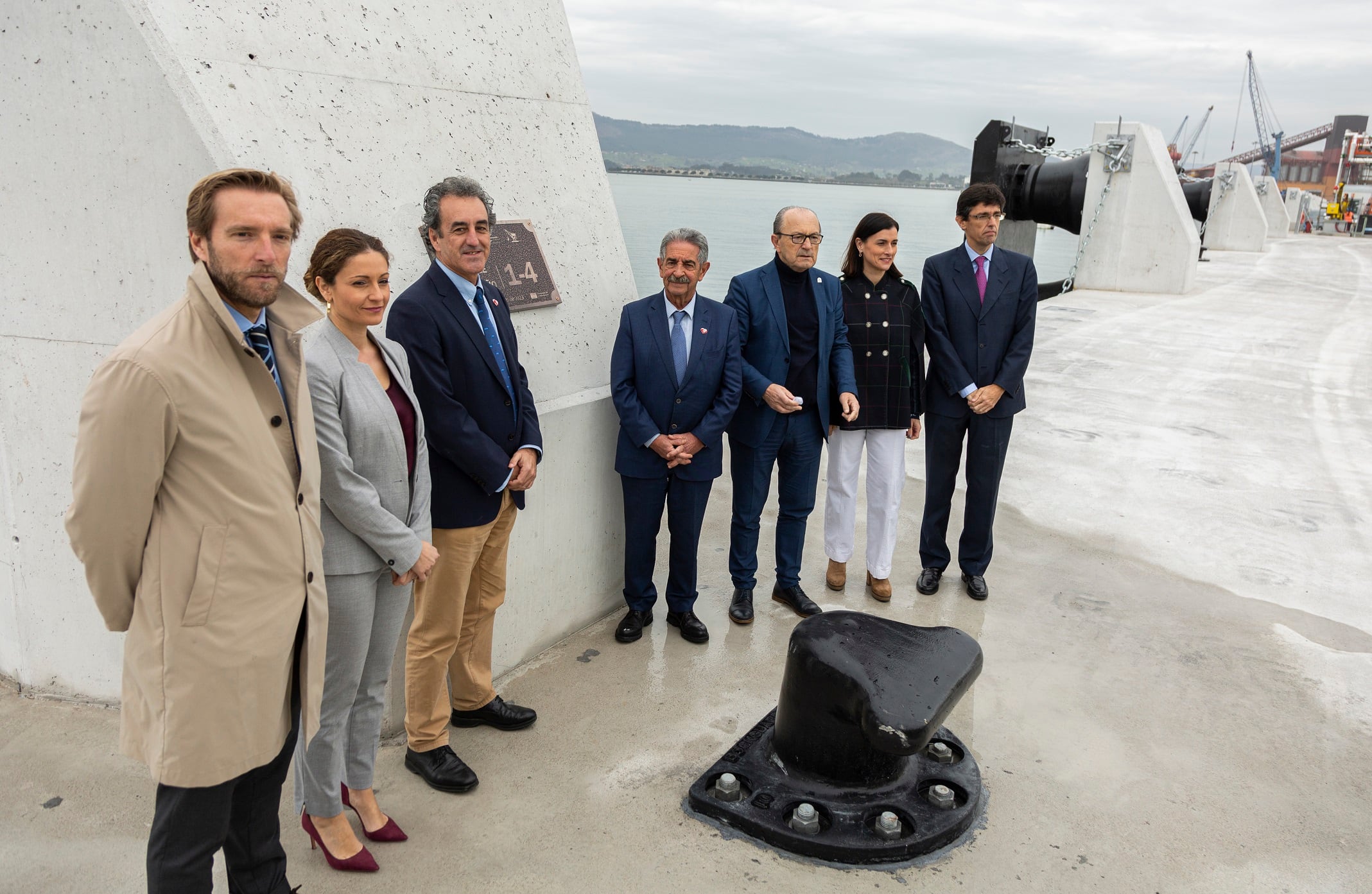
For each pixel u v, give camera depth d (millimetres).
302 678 1800
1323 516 5156
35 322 2648
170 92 2293
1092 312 12805
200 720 1620
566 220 3439
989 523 4055
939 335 3879
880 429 3852
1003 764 2840
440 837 2422
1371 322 12406
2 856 2297
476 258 2490
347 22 2768
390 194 2777
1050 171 15734
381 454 2152
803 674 2568
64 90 2408
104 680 2943
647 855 2383
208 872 1752
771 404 3506
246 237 1582
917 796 2605
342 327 2127
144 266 2461
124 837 2387
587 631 3645
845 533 4062
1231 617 3943
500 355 2668
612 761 2793
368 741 2344
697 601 3965
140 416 1507
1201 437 6652
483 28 3232
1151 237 15172
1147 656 3590
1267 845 2512
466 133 3074
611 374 3424
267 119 2479
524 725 2939
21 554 2908
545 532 3338
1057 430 6734
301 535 1755
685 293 3268
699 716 3059
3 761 2680
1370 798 2744
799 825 2430
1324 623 3906
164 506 1589
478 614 2822
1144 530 4910
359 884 2229
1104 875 2377
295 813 2525
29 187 2533
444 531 2514
